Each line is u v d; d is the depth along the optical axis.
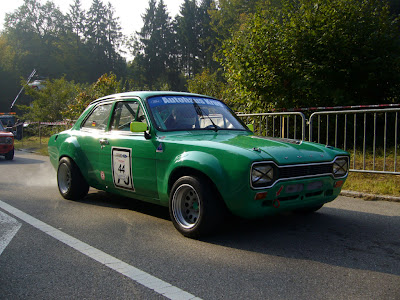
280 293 2.72
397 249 3.69
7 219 4.85
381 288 2.81
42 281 2.94
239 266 3.24
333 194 4.31
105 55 86.88
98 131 5.52
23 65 72.12
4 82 53.81
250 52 9.65
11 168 10.80
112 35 89.00
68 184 6.04
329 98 9.59
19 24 84.88
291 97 9.62
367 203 5.74
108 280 2.96
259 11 9.88
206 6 75.38
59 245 3.81
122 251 3.63
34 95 25.91
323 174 4.05
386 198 5.87
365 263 3.32
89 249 3.69
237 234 4.16
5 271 3.14
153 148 4.39
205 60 73.75
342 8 9.65
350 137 9.69
